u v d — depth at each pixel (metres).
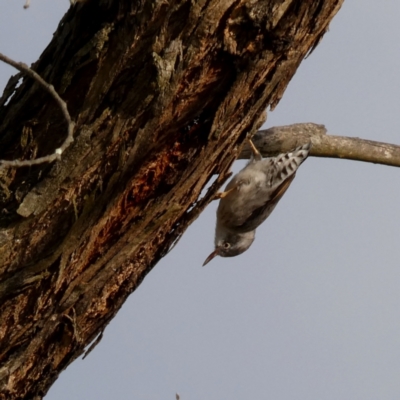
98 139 7.25
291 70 7.80
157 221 8.04
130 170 7.47
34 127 7.41
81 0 7.07
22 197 7.39
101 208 7.57
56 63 7.30
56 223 7.53
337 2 7.39
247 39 7.17
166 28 6.91
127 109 7.18
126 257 8.09
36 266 7.59
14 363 8.09
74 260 7.75
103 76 7.11
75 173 7.32
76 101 7.29
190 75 7.16
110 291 8.30
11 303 7.73
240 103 7.63
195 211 8.65
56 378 8.73
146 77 7.05
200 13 6.85
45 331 8.08
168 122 7.36
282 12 7.05
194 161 7.84
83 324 8.35
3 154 7.52
